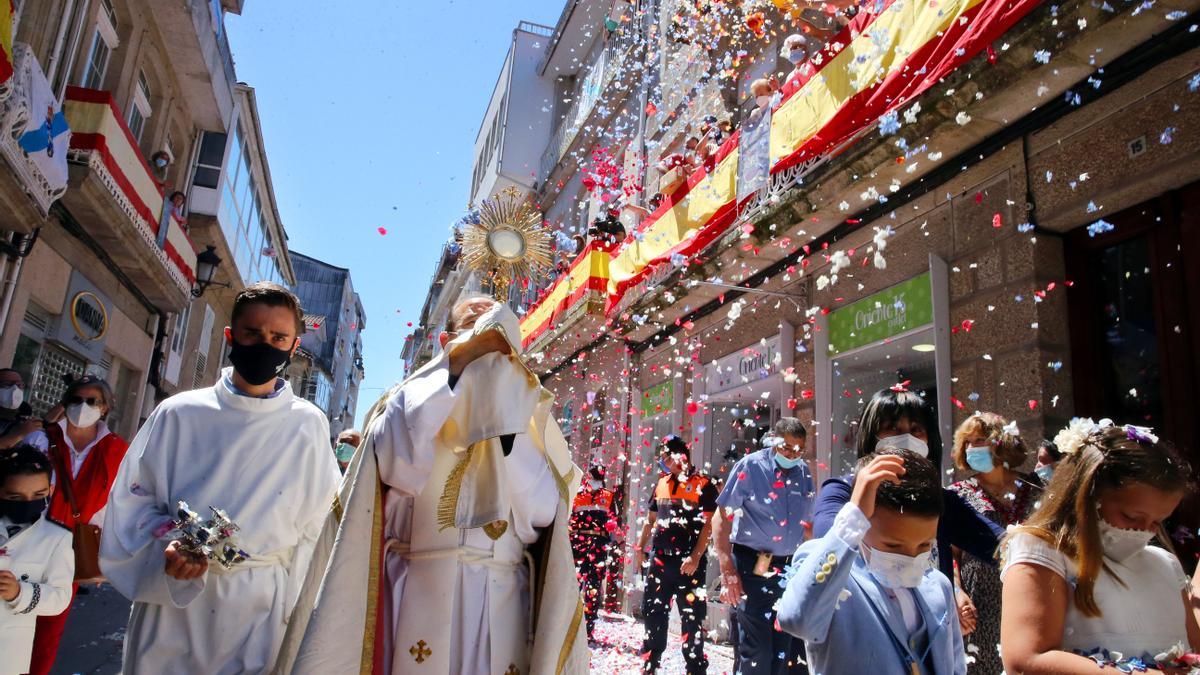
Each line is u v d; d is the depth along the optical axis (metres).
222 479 2.38
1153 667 1.72
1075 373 4.78
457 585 1.94
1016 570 1.89
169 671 2.24
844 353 6.78
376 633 1.87
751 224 6.96
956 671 2.18
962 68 4.71
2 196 8.78
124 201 11.89
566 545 2.10
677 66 12.62
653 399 11.21
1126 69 4.21
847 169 5.90
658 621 5.92
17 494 3.08
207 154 17.92
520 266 3.99
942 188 5.73
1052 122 4.74
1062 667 1.70
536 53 23.45
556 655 1.97
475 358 2.01
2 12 7.89
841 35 6.04
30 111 8.64
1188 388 4.13
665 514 6.14
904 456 2.11
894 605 2.13
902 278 6.14
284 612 2.41
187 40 14.65
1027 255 4.93
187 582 2.17
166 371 17.33
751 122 7.30
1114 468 1.86
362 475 1.93
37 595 3.03
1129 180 4.34
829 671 2.09
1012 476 3.42
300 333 2.61
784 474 4.91
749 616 4.69
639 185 13.48
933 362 6.35
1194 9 3.80
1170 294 4.28
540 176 21.66
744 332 8.69
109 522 2.31
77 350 12.59
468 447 2.00
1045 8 4.12
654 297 9.46
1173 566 2.00
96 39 12.36
